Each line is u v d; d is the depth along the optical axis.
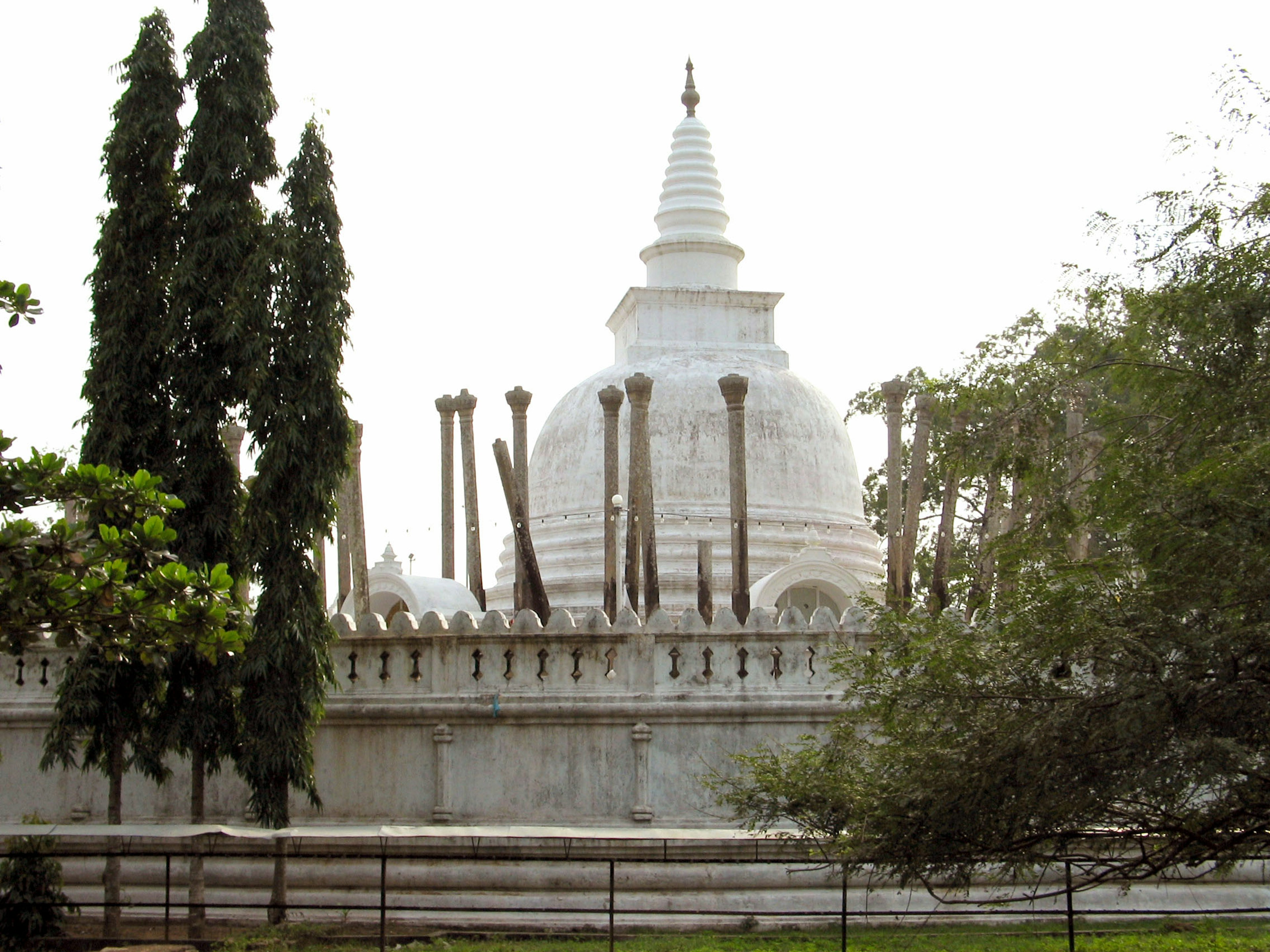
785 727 27.84
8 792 28.44
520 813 27.62
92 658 23.98
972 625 19.14
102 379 25.03
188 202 25.72
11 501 16.50
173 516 24.83
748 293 55.53
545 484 52.06
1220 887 26.61
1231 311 16.88
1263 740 15.55
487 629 28.62
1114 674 16.12
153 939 24.44
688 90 59.94
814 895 26.09
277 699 24.53
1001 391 19.12
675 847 26.25
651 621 28.75
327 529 25.48
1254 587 15.23
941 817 16.88
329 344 25.25
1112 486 17.72
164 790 28.12
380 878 26.75
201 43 25.75
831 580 44.84
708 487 49.50
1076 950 22.70
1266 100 17.75
